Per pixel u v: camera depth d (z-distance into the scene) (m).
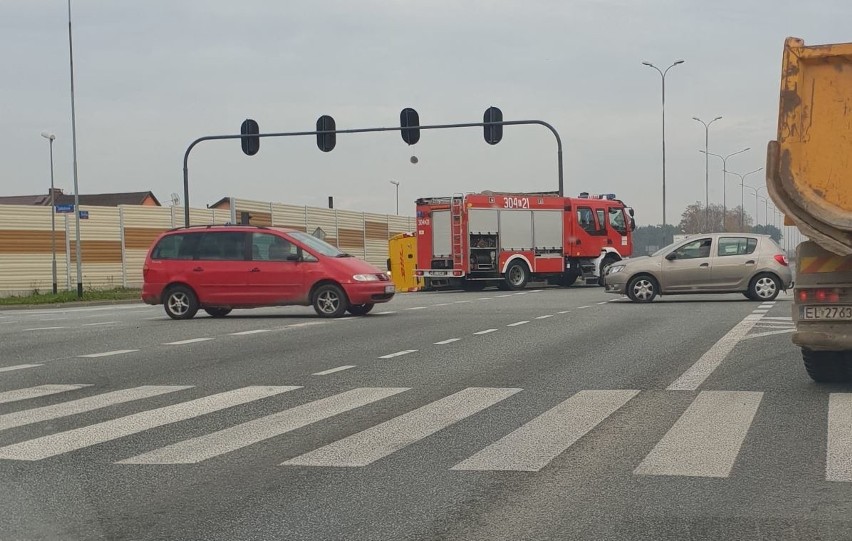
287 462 6.81
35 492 6.06
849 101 9.19
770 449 7.02
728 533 5.01
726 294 29.12
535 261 38.38
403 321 19.61
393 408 9.02
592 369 11.59
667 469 6.44
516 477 6.27
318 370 11.88
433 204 37.69
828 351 10.01
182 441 7.60
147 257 21.80
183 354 13.88
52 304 36.12
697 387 10.08
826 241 9.23
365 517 5.40
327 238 62.53
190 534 5.14
